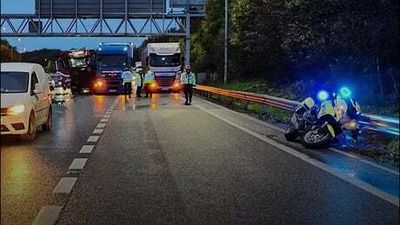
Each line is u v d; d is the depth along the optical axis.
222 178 9.90
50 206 7.85
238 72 53.78
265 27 34.97
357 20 19.97
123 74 43.97
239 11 39.41
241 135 16.41
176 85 48.66
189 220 7.18
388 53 19.89
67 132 17.36
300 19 25.00
